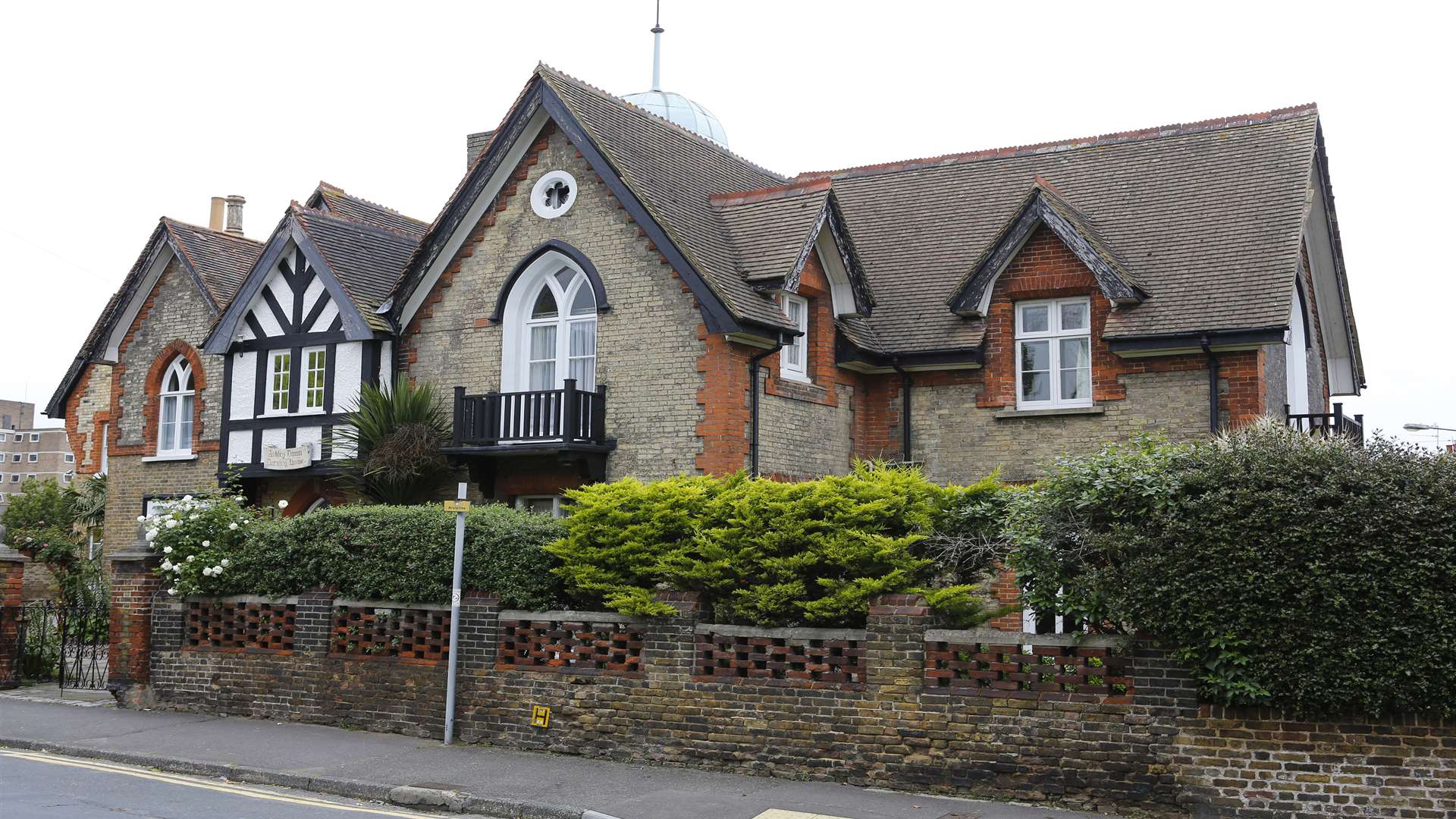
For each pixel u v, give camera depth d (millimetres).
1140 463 10359
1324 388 22078
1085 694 10375
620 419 17500
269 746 13070
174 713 15352
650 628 12344
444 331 19281
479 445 17828
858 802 10539
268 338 21031
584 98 18812
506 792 10945
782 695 11625
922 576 11672
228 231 30875
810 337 18422
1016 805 10375
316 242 20359
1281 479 9625
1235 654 9617
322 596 14609
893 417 18938
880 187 22656
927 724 10938
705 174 20000
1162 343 16703
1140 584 9922
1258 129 19750
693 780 11406
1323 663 9328
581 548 12844
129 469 24484
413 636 13961
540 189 18594
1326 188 19766
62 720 14781
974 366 18203
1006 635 10695
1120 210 19422
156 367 24391
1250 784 9703
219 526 15781
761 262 17328
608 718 12469
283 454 20250
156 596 15922
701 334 17000
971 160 22234
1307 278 20281
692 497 12430
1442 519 9156
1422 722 9258
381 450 18125
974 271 18094
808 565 11641
